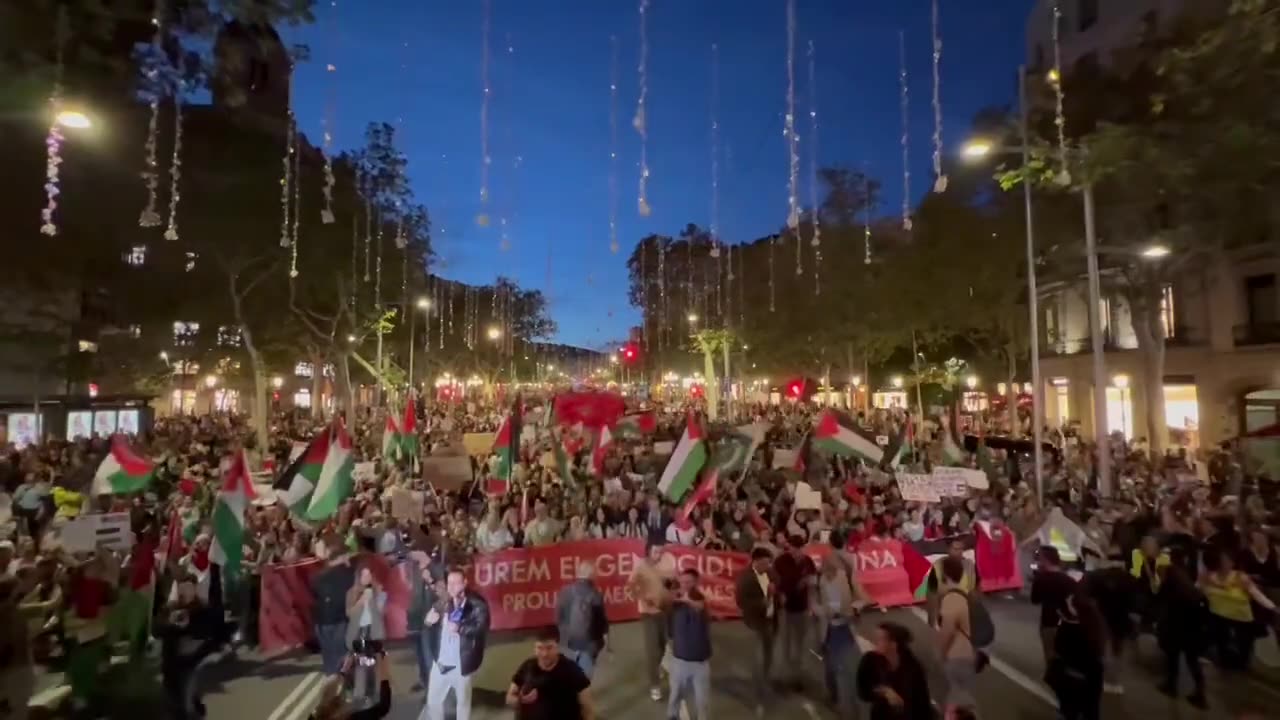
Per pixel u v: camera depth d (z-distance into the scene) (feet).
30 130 33.35
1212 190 33.83
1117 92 61.31
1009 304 114.01
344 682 26.94
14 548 42.47
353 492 57.57
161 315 110.73
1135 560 39.83
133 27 27.96
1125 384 119.03
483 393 313.32
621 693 33.37
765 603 33.50
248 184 85.10
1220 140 30.55
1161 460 75.82
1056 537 47.01
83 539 38.75
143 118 45.75
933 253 112.16
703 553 45.70
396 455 75.97
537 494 56.18
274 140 83.41
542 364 420.77
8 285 58.65
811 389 162.20
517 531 51.85
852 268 123.34
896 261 120.26
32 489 57.36
